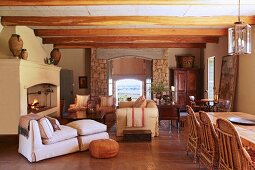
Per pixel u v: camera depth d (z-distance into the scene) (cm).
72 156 458
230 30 346
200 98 1062
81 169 392
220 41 809
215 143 317
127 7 480
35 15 548
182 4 410
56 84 825
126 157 450
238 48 335
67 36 746
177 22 554
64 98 1020
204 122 345
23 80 564
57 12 521
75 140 478
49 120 466
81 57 1091
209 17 554
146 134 562
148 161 428
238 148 240
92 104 747
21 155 462
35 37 724
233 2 422
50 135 437
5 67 542
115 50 1058
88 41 801
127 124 598
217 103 700
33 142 422
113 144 453
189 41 817
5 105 547
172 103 724
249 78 608
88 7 481
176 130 685
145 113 602
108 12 521
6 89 546
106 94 1062
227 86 718
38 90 785
